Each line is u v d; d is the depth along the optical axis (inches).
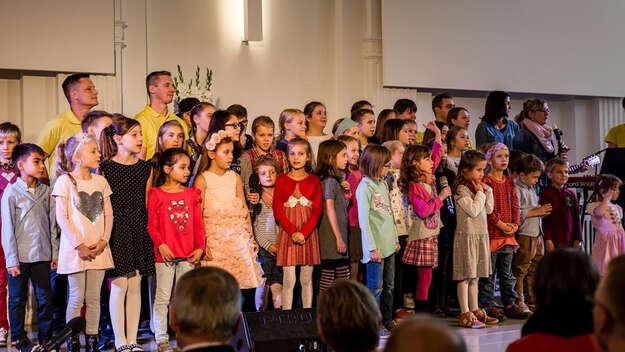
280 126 219.8
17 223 178.2
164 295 175.5
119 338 172.4
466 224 209.3
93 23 264.7
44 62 257.4
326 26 320.5
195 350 81.3
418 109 330.0
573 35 352.5
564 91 350.0
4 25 252.7
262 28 307.3
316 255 191.2
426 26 319.6
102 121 183.9
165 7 290.5
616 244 246.2
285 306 189.6
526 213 225.5
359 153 224.7
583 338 88.2
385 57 312.8
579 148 370.3
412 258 205.5
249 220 188.2
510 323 213.6
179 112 240.5
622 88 364.8
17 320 178.7
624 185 260.2
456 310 229.6
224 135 185.6
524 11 340.8
